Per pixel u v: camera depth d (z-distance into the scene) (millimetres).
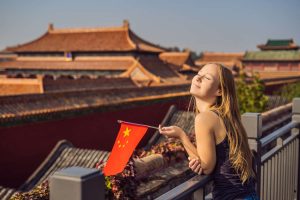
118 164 1981
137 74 41656
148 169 3723
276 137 3627
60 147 15969
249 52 76562
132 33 55750
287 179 4363
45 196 3824
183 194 1896
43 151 17188
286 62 72875
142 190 3512
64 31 58500
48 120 17188
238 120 2303
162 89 26516
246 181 2250
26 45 58906
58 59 55875
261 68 74688
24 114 15836
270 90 33625
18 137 16016
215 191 2309
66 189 1312
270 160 3752
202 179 2119
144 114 23828
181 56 58688
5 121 15250
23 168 16266
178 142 4812
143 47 52656
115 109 21359
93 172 1351
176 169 4391
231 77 2336
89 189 1317
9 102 16469
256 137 3086
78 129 19094
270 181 3812
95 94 21281
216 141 2207
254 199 2281
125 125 2055
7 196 11188
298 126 4535
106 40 53812
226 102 2268
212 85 2299
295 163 4602
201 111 2424
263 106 14922
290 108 10602
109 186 3139
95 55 53562
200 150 2164
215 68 2328
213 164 2168
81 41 55656
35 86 26156
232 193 2207
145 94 24531
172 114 23453
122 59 51406
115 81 33875
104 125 20859
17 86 27000
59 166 14961
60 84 27266
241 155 2201
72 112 18344
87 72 52969
